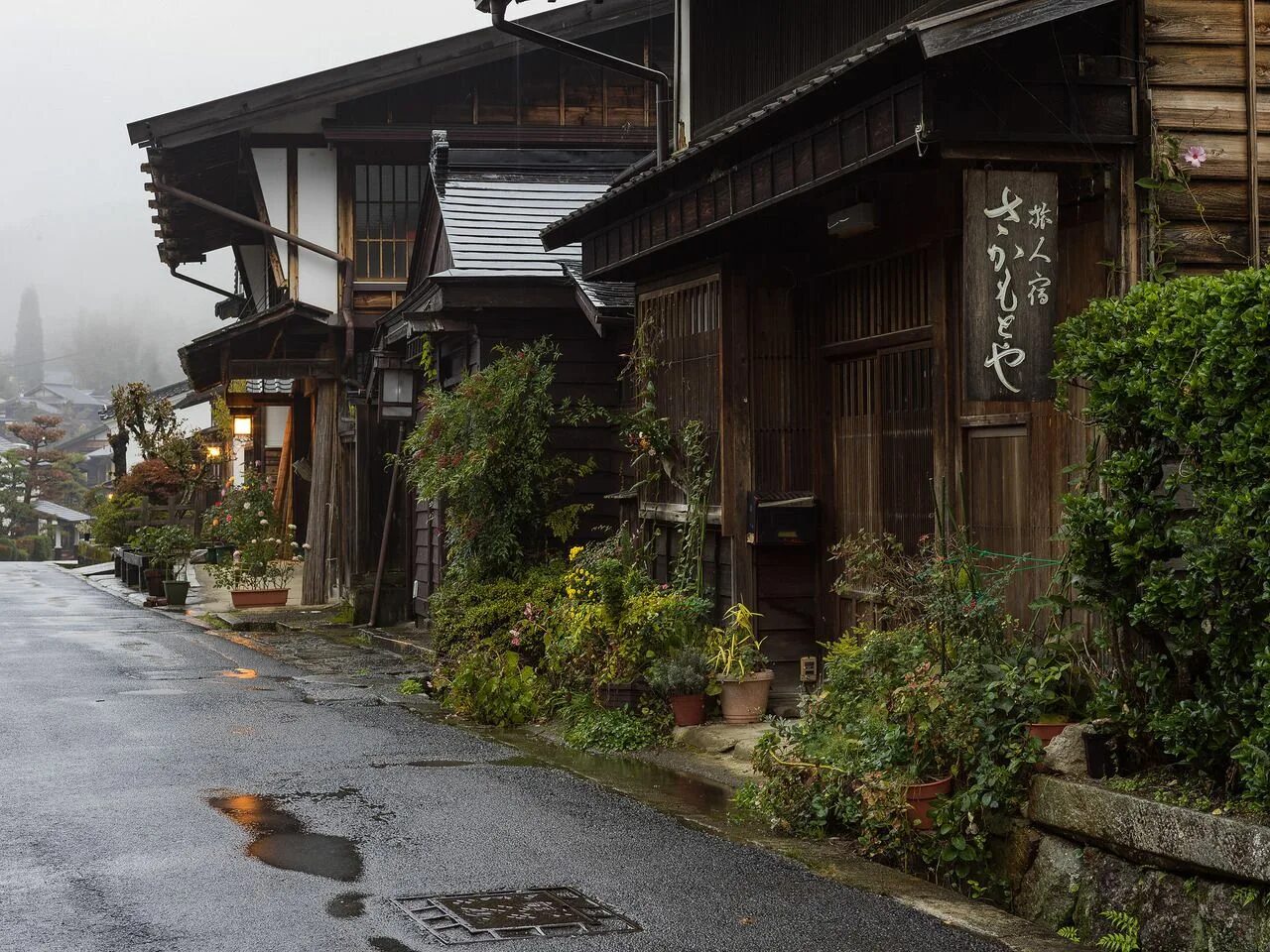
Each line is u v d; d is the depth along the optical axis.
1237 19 6.62
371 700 11.59
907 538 8.53
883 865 6.12
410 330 15.60
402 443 16.89
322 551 21.39
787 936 5.03
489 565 13.02
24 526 73.00
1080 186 6.75
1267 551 4.53
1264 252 6.62
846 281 9.33
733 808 7.25
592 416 14.00
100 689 12.09
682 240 9.48
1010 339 6.36
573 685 10.43
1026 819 5.63
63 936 4.96
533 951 4.84
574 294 13.96
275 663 14.28
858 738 6.69
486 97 22.69
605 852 6.29
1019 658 6.24
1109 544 5.34
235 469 38.97
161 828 6.70
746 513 9.59
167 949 4.82
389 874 5.87
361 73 22.03
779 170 7.99
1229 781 4.88
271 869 5.95
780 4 10.39
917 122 6.36
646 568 11.03
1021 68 6.36
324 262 22.84
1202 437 4.87
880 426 8.89
